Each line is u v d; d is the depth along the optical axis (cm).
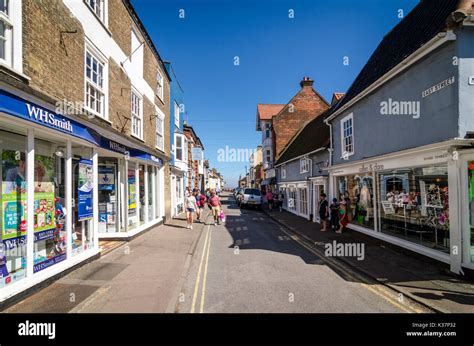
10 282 439
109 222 940
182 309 440
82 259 636
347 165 1101
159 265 653
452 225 593
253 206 2505
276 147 2770
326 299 481
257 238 1078
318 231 1204
